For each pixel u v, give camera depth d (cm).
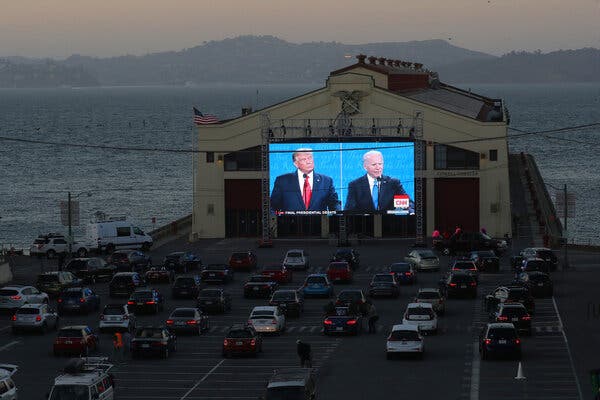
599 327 8325
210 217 14875
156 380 6475
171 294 10306
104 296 10288
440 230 14488
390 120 14425
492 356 7006
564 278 11219
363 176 14038
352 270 11800
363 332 8306
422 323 8038
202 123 14750
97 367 5569
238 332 7269
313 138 14075
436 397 5906
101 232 13500
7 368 6147
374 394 5994
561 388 6109
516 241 14100
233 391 6131
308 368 5722
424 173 14462
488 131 14325
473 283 9988
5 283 11031
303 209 14112
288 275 10962
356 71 17238
